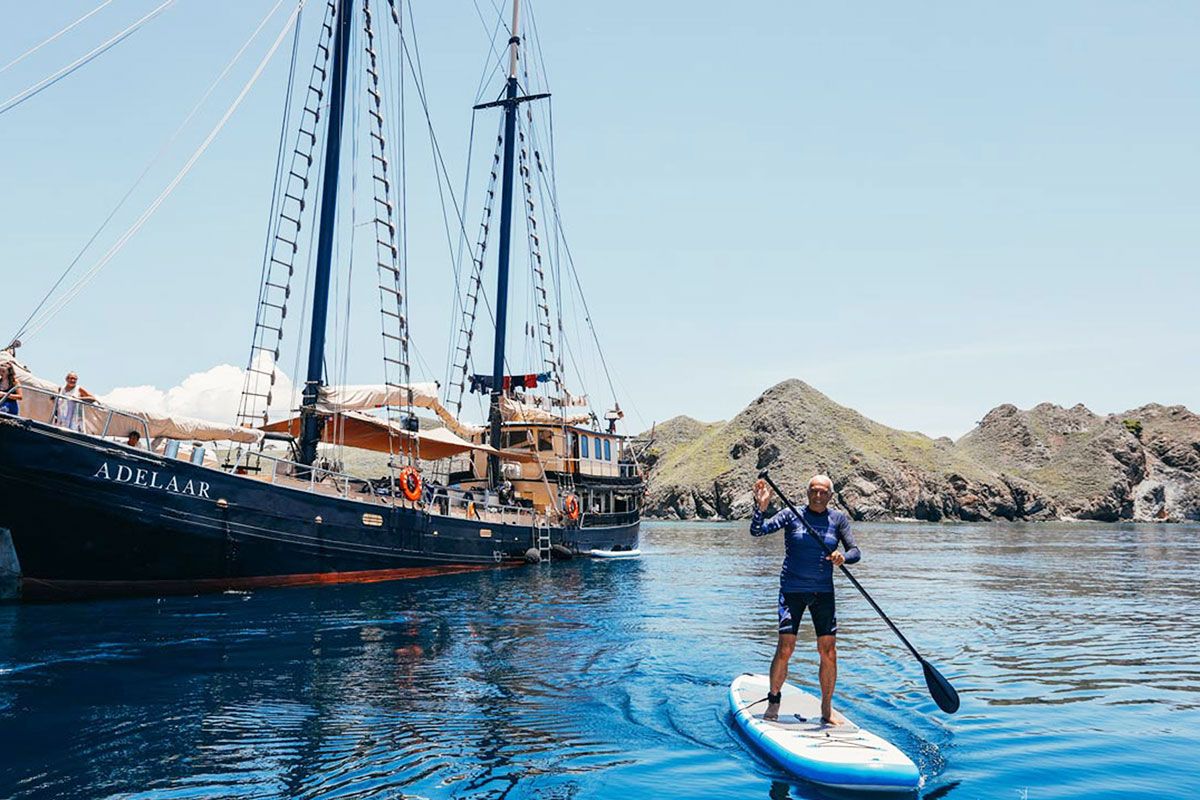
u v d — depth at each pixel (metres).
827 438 193.12
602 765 6.95
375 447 31.69
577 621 16.19
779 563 36.41
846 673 10.95
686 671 11.04
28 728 7.81
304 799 6.03
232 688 9.69
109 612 16.17
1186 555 48.16
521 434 37.94
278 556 20.84
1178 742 7.88
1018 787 6.56
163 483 18.34
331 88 26.91
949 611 18.88
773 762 7.07
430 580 24.84
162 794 6.08
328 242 26.39
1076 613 18.66
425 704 9.05
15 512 16.48
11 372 17.39
